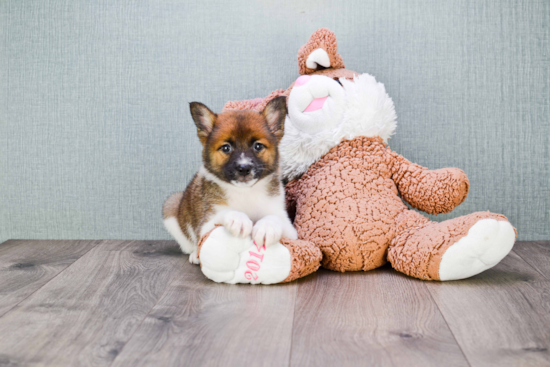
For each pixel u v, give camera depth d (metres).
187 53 2.21
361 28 2.15
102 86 2.24
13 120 2.27
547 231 2.19
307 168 1.92
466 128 2.17
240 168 1.53
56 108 2.26
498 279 1.60
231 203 1.68
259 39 2.19
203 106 1.64
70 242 2.24
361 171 1.79
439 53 2.15
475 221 1.52
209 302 1.42
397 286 1.54
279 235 1.54
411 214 1.75
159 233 2.28
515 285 1.54
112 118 2.25
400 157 1.85
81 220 2.29
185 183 2.25
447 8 2.13
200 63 2.21
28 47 2.24
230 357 1.07
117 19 2.21
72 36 2.23
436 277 1.56
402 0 2.13
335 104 1.81
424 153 2.18
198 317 1.30
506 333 1.18
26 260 1.93
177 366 1.03
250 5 2.18
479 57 2.14
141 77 2.22
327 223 1.70
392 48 2.15
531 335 1.17
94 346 1.13
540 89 2.14
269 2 2.17
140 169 2.26
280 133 1.70
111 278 1.68
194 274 1.72
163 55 2.21
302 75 1.91
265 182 1.71
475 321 1.25
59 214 2.30
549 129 2.15
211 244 1.53
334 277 1.66
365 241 1.66
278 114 1.68
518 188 2.18
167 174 2.26
